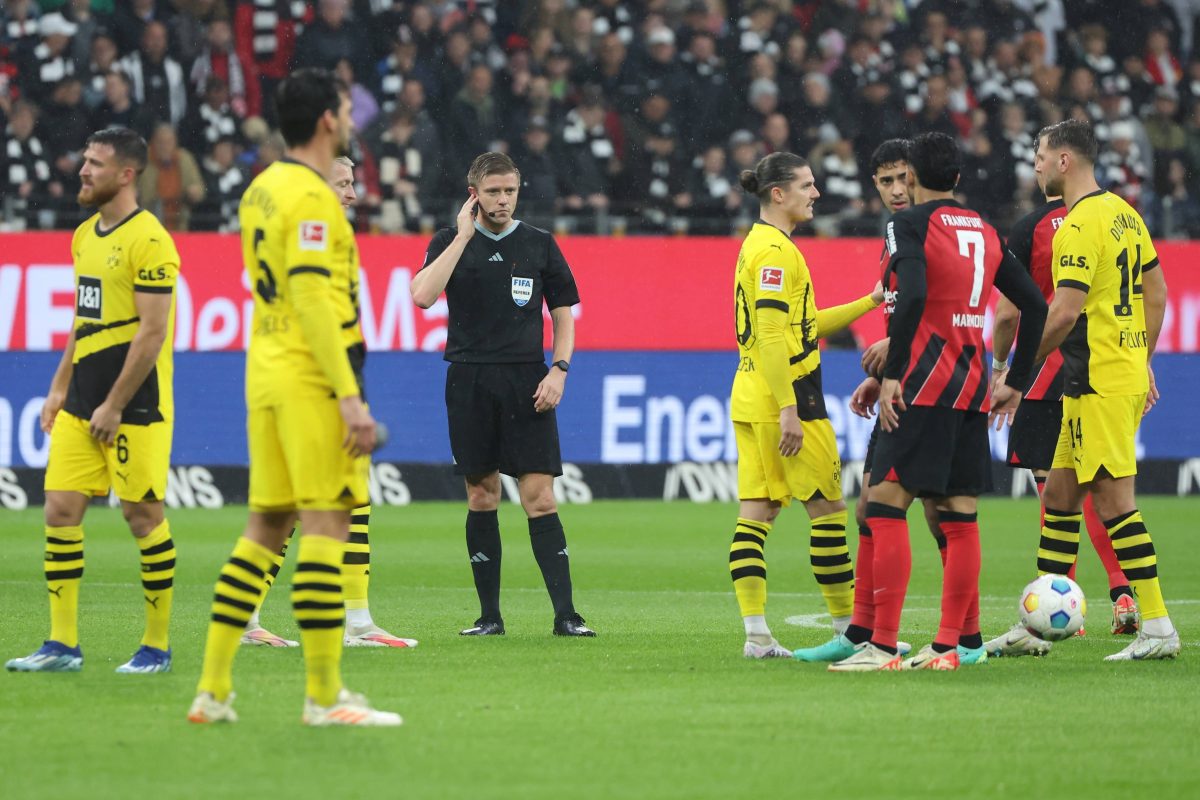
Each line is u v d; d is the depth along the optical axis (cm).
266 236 1845
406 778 1611
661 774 1639
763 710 2016
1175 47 8381
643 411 6550
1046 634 2614
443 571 4238
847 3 7881
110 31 6825
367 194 6812
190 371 6147
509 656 2566
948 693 2169
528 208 6900
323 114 1892
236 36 7119
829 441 2598
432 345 6397
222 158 6744
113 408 2283
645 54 7431
